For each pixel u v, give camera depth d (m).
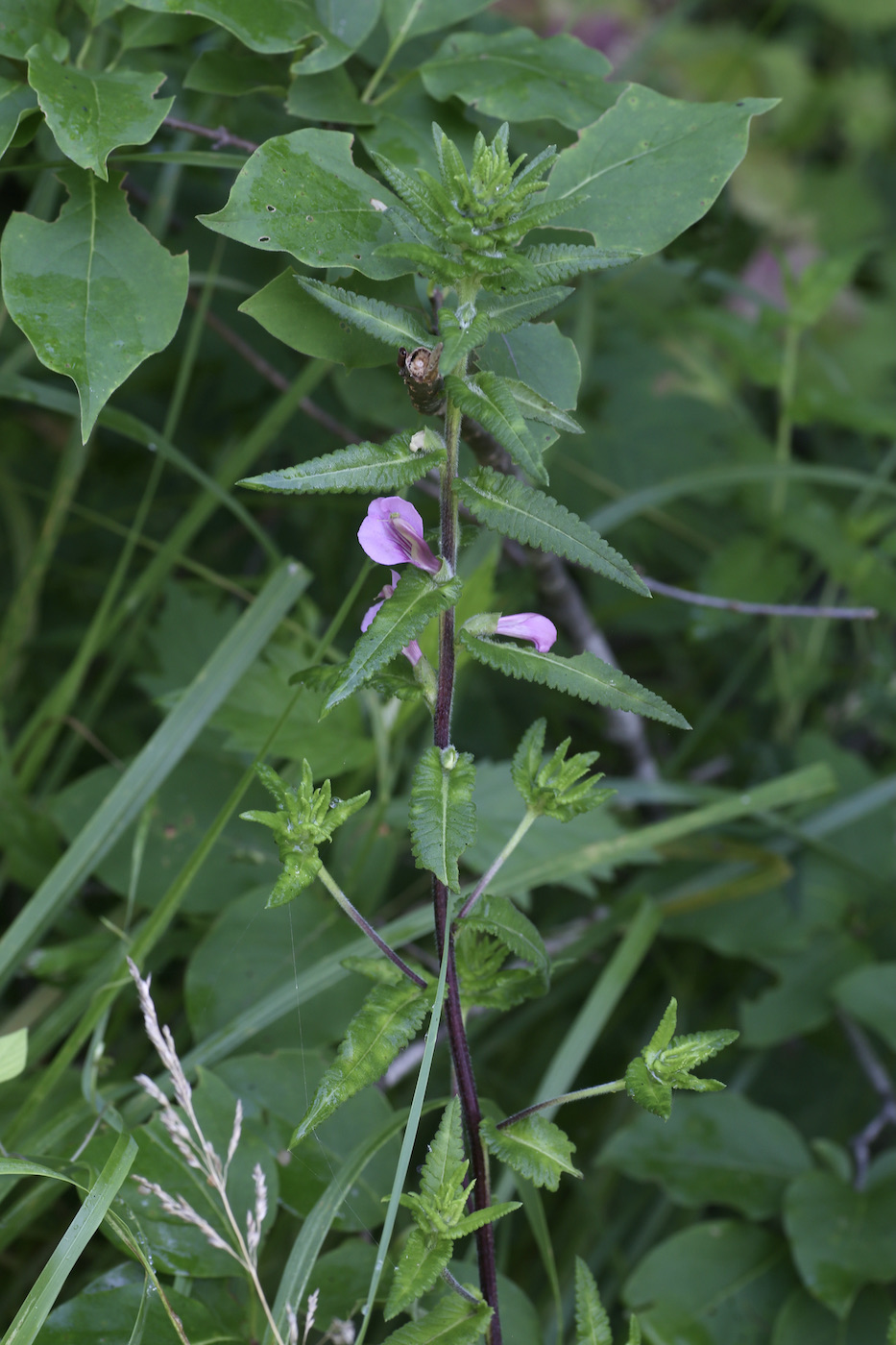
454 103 1.16
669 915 1.47
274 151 1.09
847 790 1.56
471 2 1.16
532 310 1.07
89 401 1.09
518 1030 1.42
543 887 1.62
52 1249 1.23
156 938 1.19
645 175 1.12
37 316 1.09
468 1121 1.08
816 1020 1.39
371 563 1.18
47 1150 1.16
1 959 1.18
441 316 1.05
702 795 1.43
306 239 1.09
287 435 1.57
